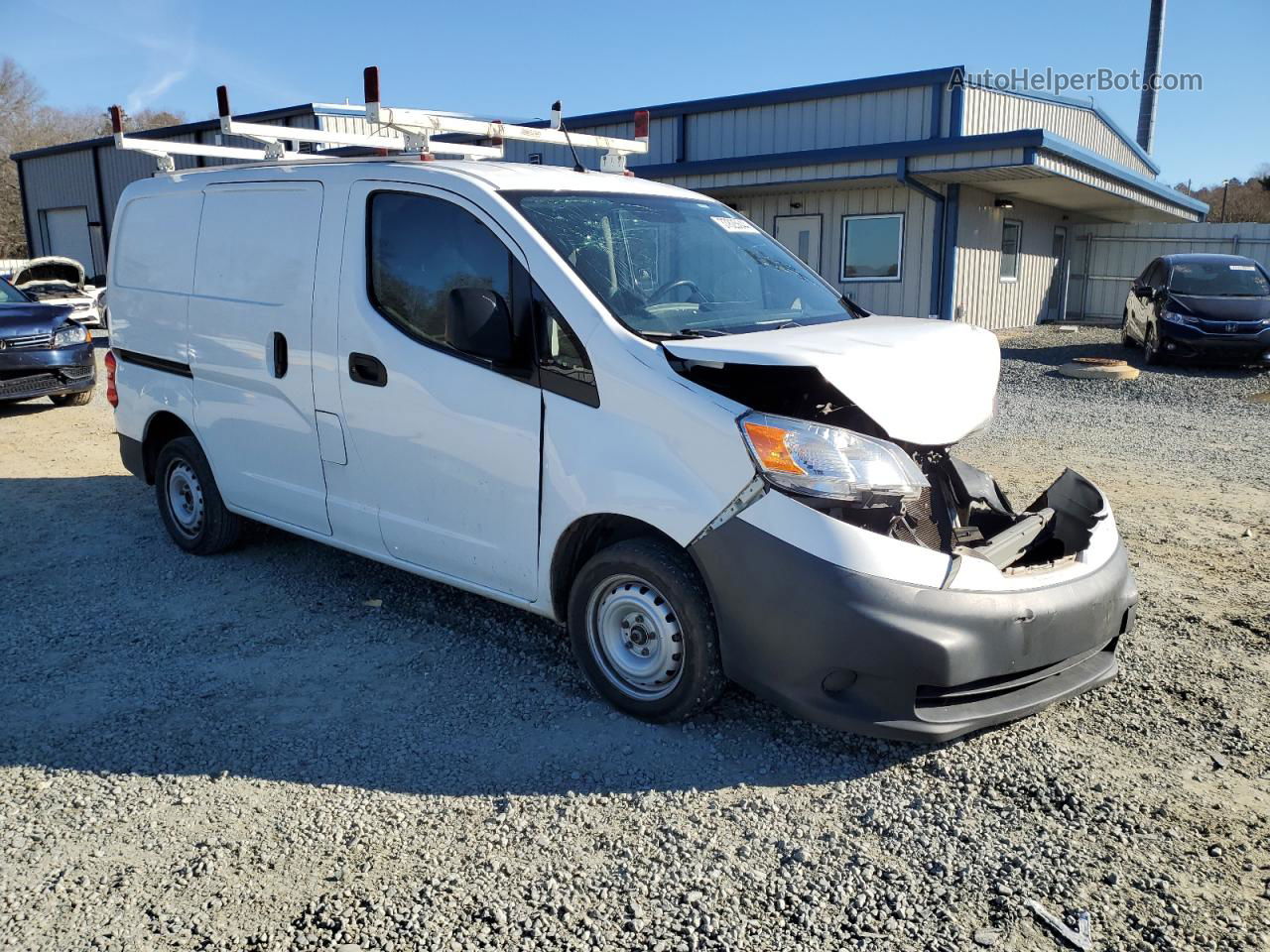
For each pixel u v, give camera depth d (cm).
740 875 286
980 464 820
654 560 355
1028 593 336
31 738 366
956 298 1844
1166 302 1411
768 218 2002
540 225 390
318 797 327
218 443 530
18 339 1025
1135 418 1037
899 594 316
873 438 335
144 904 274
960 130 1666
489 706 390
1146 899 275
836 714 325
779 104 1862
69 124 5659
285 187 479
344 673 420
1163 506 684
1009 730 369
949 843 301
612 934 262
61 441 928
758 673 336
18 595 516
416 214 420
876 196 1848
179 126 2638
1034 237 2214
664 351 352
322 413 461
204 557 574
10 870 289
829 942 259
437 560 430
